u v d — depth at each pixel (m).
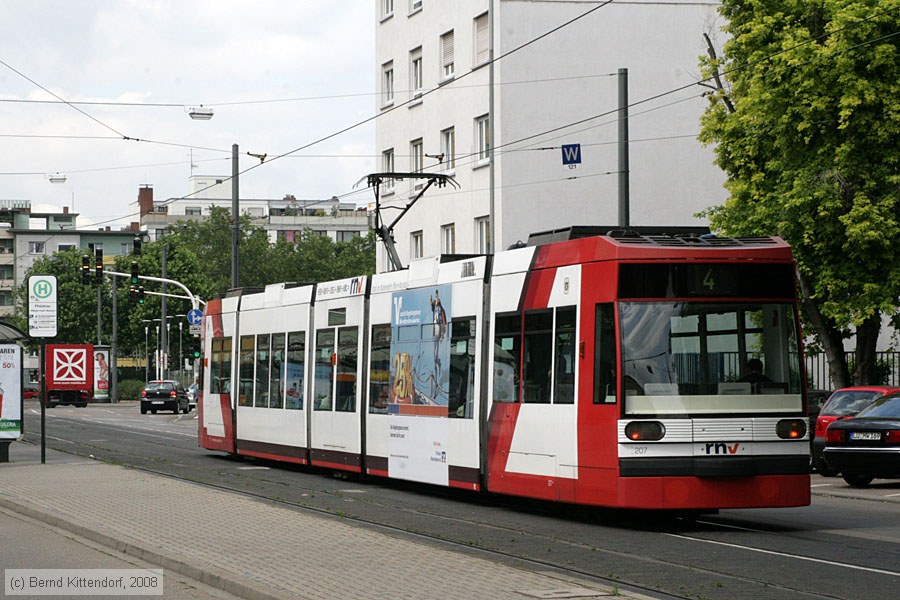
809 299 28.19
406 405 19.31
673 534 14.07
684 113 41.56
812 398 27.28
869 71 26.52
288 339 24.14
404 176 24.22
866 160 27.03
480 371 17.14
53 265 103.94
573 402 14.88
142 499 17.11
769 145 28.03
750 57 28.23
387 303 20.23
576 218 40.59
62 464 24.47
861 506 18.09
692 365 14.35
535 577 9.97
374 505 17.50
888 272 26.86
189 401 68.44
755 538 13.68
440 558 11.14
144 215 152.88
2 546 13.03
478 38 41.56
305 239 133.12
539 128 40.31
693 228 15.62
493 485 16.64
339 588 9.48
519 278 16.36
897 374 31.41
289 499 18.33
